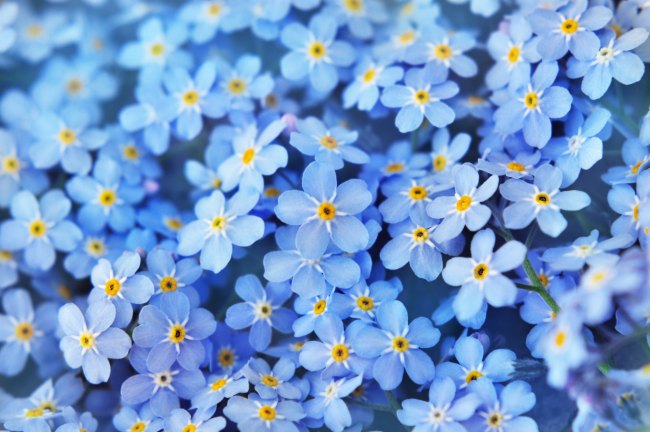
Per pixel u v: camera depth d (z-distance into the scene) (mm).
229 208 146
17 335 157
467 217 140
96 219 158
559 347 127
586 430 132
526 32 154
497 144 152
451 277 138
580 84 150
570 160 145
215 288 153
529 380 142
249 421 138
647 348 136
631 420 134
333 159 147
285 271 143
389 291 143
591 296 126
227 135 159
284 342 149
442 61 156
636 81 145
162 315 143
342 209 142
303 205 142
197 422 139
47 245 158
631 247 141
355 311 142
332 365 141
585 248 138
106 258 155
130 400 142
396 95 154
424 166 155
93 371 142
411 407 138
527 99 149
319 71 161
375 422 143
